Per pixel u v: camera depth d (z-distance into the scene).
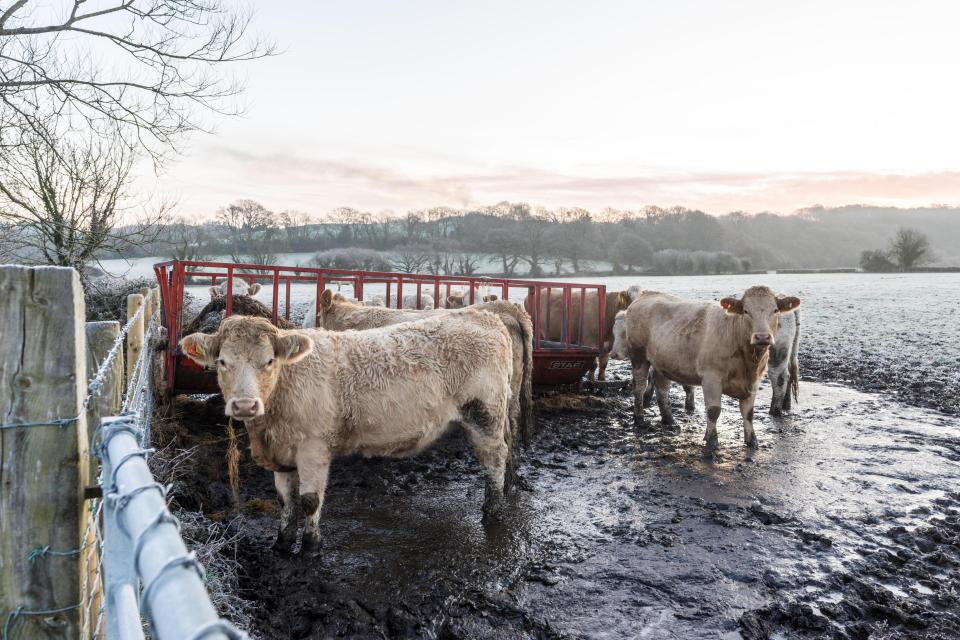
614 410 10.34
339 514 5.82
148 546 1.03
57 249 11.73
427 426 5.32
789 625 4.11
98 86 10.67
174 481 5.40
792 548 5.23
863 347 17.78
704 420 9.77
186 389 7.43
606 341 12.31
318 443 4.78
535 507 6.07
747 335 7.66
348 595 4.31
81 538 1.98
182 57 10.78
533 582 4.61
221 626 0.74
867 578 4.77
